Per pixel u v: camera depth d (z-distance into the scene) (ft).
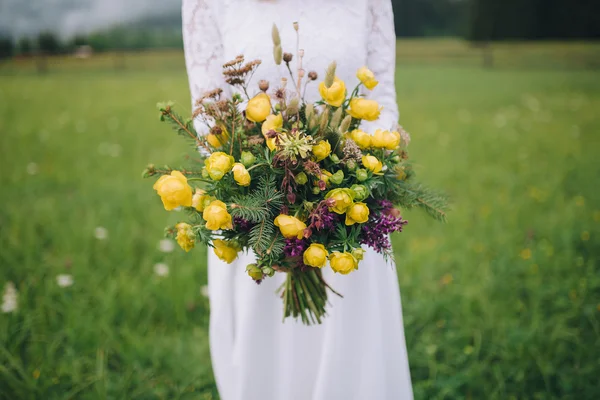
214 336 6.60
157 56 80.94
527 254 10.84
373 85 4.82
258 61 4.72
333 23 5.49
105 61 73.77
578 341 8.16
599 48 72.54
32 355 8.13
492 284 9.89
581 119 25.54
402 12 128.36
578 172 16.44
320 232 4.61
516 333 8.33
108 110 29.76
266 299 6.10
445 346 8.42
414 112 28.76
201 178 4.69
